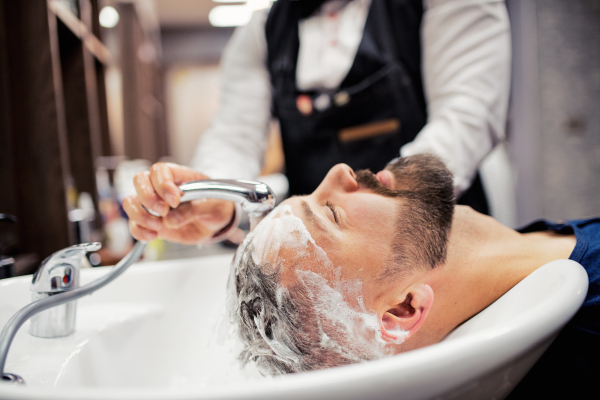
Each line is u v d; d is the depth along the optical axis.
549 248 0.40
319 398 0.18
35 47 0.76
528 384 0.33
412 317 0.35
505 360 0.22
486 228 0.41
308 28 0.79
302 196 0.42
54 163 0.79
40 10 0.76
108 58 1.34
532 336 0.23
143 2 2.53
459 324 0.37
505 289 0.37
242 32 0.90
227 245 1.08
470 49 0.65
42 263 0.38
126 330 0.46
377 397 0.19
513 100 1.56
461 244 0.38
